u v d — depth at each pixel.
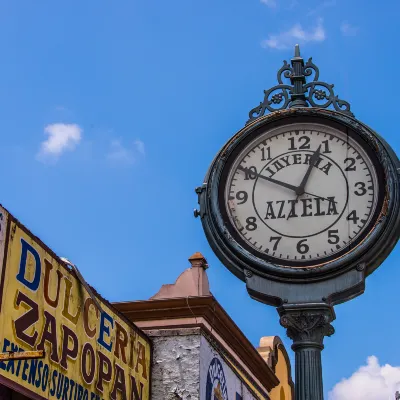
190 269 13.04
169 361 12.26
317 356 5.68
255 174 6.30
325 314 5.76
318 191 6.16
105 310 10.30
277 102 6.51
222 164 6.34
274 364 17.45
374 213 6.00
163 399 12.04
